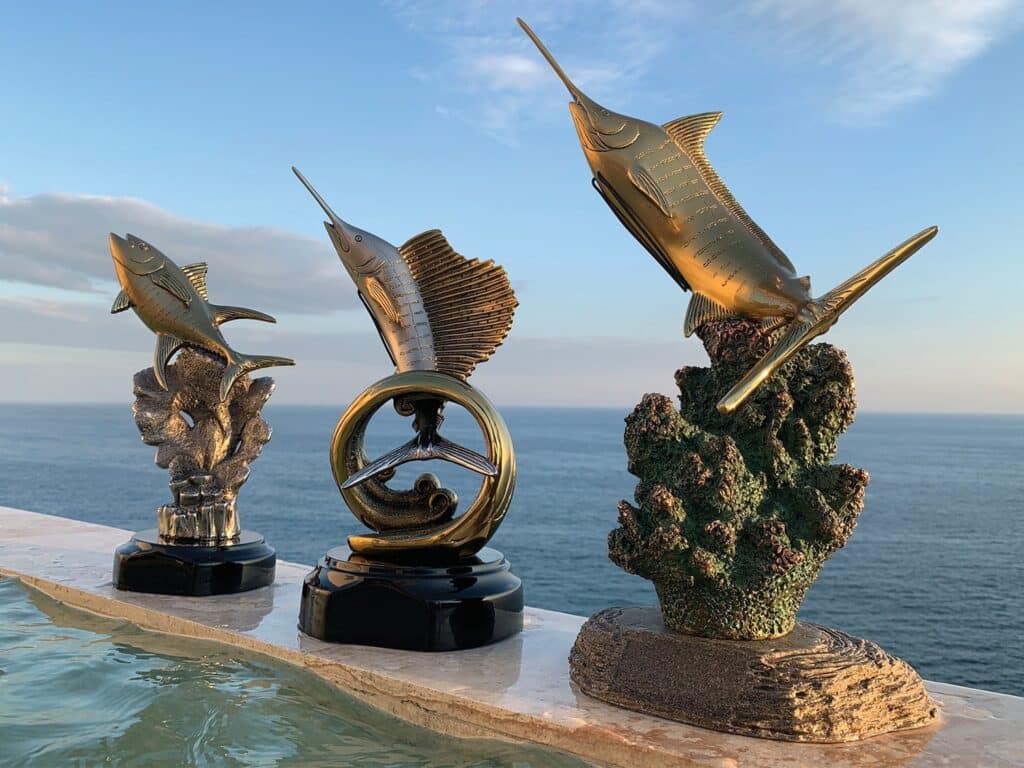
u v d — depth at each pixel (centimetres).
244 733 306
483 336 417
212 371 502
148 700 333
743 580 303
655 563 309
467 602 381
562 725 291
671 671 301
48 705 328
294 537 3459
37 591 502
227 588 478
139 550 478
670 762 266
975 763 263
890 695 293
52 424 15725
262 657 386
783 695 280
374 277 416
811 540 314
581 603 2231
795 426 323
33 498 4538
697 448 317
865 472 312
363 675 347
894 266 308
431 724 322
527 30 348
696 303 344
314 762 284
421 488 416
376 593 381
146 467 6512
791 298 313
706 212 330
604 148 334
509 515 4388
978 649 1745
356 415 417
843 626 1969
